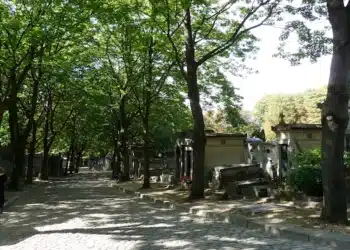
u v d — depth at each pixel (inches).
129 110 1577.3
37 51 911.7
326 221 460.4
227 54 997.2
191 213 633.6
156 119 1584.6
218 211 598.5
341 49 454.0
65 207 733.9
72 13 801.6
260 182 805.9
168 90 1285.7
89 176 2484.0
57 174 2608.3
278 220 491.2
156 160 2005.4
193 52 818.8
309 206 596.4
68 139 2321.6
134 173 2121.1
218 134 1179.9
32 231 477.7
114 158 2098.9
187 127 1492.4
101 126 2075.5
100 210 679.1
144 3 901.2
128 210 679.1
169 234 446.0
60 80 1088.2
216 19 861.8
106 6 838.5
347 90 460.1
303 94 1770.4
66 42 1039.0
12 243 407.2
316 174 644.1
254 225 482.9
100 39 1204.5
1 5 804.6
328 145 462.3
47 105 1721.2
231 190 812.6
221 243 395.2
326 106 463.5
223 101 1234.0
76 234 447.8
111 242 402.0
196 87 818.2
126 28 1034.1
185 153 1264.8
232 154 1180.5
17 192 1080.8
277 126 976.3
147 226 504.1
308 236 399.5
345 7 458.6
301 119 1683.1
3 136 1644.9
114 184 1453.0
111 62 1323.8
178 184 1175.0
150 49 1149.1
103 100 1448.1
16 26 800.3
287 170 888.3
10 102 887.7
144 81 1201.4
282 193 695.1
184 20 816.3
